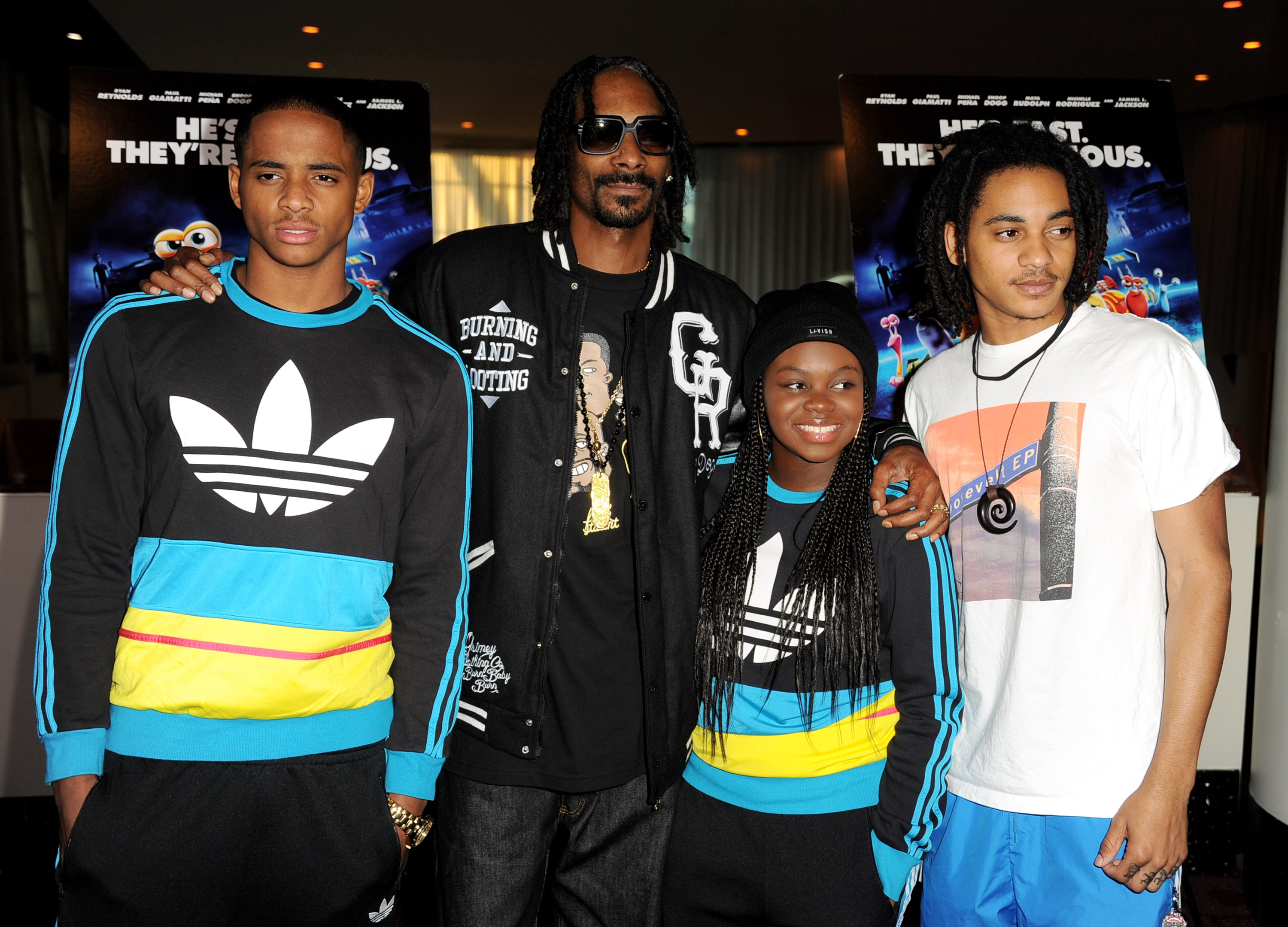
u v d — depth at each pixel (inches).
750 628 60.9
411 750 56.5
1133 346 59.4
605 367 65.9
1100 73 307.6
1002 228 60.6
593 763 62.9
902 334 102.4
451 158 423.2
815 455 60.3
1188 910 65.0
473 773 63.6
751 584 61.6
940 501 60.1
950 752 57.2
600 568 63.9
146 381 52.2
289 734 51.7
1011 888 60.2
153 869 49.9
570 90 65.4
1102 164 104.7
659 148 63.3
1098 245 63.9
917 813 56.3
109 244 110.0
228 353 53.1
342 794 53.5
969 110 105.1
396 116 114.5
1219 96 335.6
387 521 55.5
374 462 54.4
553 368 63.9
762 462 64.2
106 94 110.0
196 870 50.5
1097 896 57.9
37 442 160.1
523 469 63.1
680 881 62.3
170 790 50.2
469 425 58.7
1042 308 60.9
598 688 63.2
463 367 58.7
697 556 65.5
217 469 51.8
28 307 277.6
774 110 361.7
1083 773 57.4
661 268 67.6
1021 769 58.7
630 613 64.2
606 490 64.2
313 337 54.3
